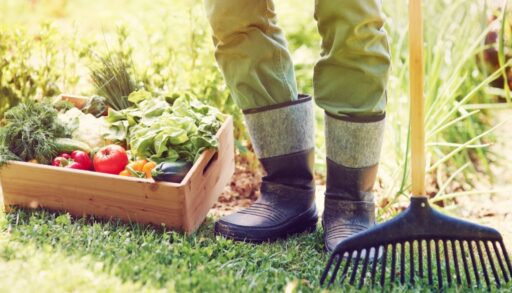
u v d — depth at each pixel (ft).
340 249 7.95
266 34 8.46
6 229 8.62
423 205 7.91
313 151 8.85
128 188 8.60
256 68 8.50
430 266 7.98
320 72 8.29
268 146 8.72
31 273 7.84
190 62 10.44
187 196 8.55
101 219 8.78
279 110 8.59
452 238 7.93
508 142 10.42
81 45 10.37
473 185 10.10
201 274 7.95
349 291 7.91
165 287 7.80
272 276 8.14
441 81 10.26
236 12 8.32
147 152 8.91
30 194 8.87
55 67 10.55
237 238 8.67
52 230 8.51
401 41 10.07
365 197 8.63
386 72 8.13
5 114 9.11
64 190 8.77
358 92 8.19
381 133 8.39
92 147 9.15
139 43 10.57
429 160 9.97
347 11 7.94
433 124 10.15
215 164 9.08
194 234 8.70
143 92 9.48
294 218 8.80
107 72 9.73
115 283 7.77
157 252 8.21
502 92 10.32
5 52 10.25
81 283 7.75
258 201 8.89
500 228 9.21
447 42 10.19
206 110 9.37
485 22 10.05
